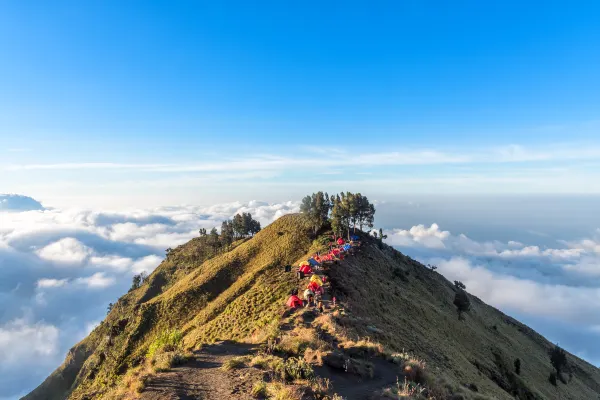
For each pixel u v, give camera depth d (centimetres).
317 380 1538
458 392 1838
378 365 1947
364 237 10688
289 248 9844
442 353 4403
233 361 1748
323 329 2664
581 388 8712
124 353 7362
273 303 4541
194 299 8594
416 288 8612
